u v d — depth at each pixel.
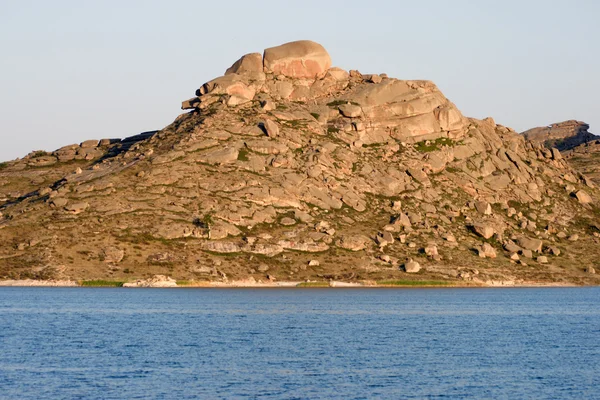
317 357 115.75
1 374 100.19
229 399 89.69
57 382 96.25
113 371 102.94
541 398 93.44
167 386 95.06
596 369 110.88
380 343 130.88
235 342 128.62
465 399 92.12
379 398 91.50
